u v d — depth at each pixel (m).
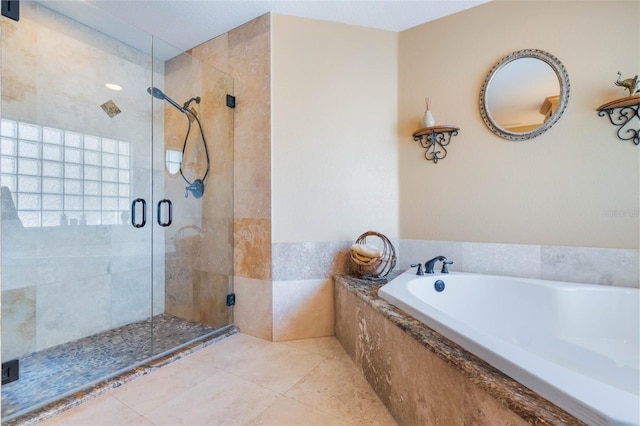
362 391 1.39
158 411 1.25
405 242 2.09
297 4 1.84
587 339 1.45
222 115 2.09
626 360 1.35
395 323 1.17
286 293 1.94
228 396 1.35
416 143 2.05
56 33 1.82
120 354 1.71
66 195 1.87
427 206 2.02
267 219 1.93
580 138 1.62
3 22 1.61
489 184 1.84
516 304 1.62
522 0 1.74
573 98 1.63
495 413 0.71
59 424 1.17
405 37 2.08
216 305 2.12
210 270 2.15
